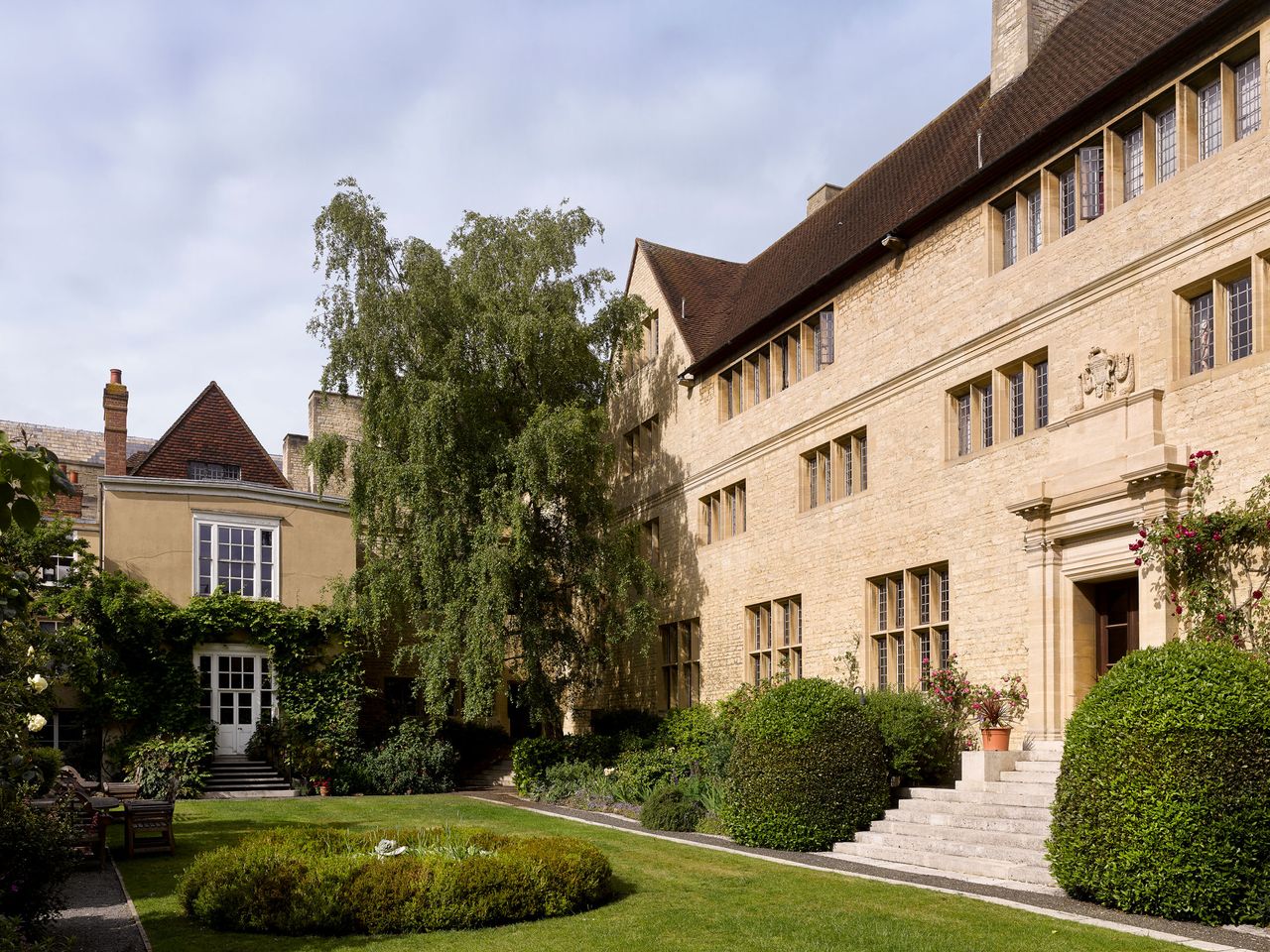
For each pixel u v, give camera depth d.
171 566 24.36
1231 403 11.49
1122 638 13.18
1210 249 11.94
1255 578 10.89
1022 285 14.79
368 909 8.91
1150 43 13.53
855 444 18.56
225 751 24.30
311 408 34.53
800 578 19.66
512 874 9.34
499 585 21.09
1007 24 18.48
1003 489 14.80
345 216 22.75
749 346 22.06
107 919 9.67
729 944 8.23
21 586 7.69
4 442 5.21
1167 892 8.73
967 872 11.27
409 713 29.19
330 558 26.47
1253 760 8.80
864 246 18.00
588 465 23.08
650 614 22.86
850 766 13.48
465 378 22.94
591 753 22.55
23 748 8.48
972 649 15.11
